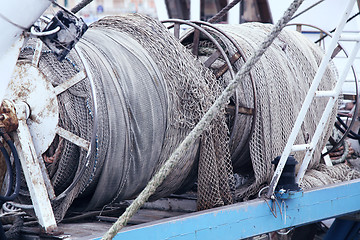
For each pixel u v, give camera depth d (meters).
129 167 6.54
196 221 6.29
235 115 7.45
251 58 4.66
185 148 4.60
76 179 5.81
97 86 6.06
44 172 5.88
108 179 6.40
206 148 7.09
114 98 6.20
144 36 7.19
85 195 6.80
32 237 6.08
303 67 8.88
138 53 6.85
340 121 10.70
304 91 8.63
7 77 4.82
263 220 7.04
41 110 5.78
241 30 8.77
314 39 16.20
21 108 5.64
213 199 7.12
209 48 8.05
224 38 7.89
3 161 5.80
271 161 7.55
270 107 7.82
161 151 6.82
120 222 4.48
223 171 7.25
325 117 7.46
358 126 12.49
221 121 7.23
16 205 6.11
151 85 6.64
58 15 5.06
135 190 6.92
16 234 6.14
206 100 7.04
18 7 4.50
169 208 8.14
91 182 6.41
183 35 8.23
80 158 6.01
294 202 7.38
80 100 6.01
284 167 7.34
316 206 7.68
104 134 6.07
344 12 6.84
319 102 9.02
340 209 8.05
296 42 9.10
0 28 4.57
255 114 7.61
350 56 7.26
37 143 5.83
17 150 5.64
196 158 7.34
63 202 6.16
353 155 12.38
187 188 7.99
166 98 6.77
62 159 6.04
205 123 4.62
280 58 8.39
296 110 8.31
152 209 8.23
